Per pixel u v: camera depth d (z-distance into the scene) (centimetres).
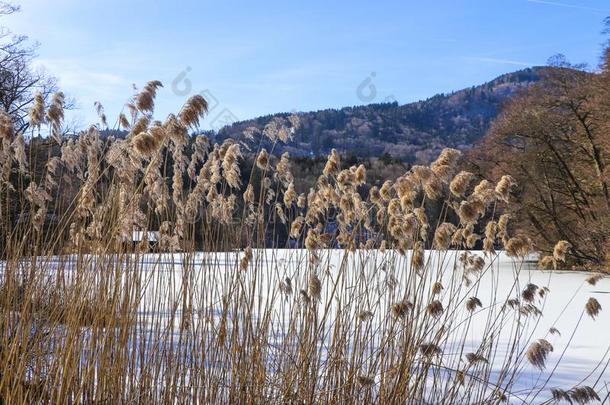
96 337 428
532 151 3597
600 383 696
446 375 640
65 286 476
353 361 508
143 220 496
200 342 504
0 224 506
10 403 389
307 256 594
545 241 3269
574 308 1371
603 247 2788
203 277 523
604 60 3375
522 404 598
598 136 3353
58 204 550
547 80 3791
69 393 425
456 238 592
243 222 552
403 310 503
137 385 468
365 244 592
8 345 429
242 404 481
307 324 526
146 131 423
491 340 552
